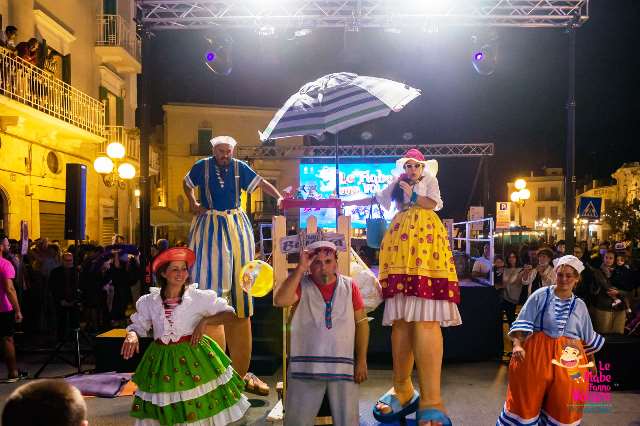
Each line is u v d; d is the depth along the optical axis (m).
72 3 14.89
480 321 7.68
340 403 3.99
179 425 3.87
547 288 4.31
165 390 3.86
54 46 13.82
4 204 11.65
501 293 8.71
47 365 7.55
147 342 6.73
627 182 41.41
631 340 6.39
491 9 8.94
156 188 30.84
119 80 17.98
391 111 5.76
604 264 8.47
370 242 5.25
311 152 21.27
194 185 5.43
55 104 12.84
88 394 5.94
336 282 4.12
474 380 6.68
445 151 27.94
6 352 6.76
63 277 9.06
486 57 9.31
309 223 4.52
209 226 5.35
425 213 4.61
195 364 3.96
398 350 4.80
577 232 35.38
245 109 32.00
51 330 10.11
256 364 6.84
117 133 16.95
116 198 17.53
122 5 17.44
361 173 21.08
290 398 4.05
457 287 4.52
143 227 8.03
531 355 4.14
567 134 8.39
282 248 4.38
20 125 11.27
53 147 13.77
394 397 4.97
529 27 9.01
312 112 5.85
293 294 3.98
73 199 7.38
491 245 7.93
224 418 4.04
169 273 4.03
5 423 1.60
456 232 18.41
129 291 10.52
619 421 5.18
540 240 22.80
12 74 10.90
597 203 11.10
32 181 12.66
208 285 5.25
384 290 4.57
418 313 4.43
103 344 6.77
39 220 13.06
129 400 5.79
